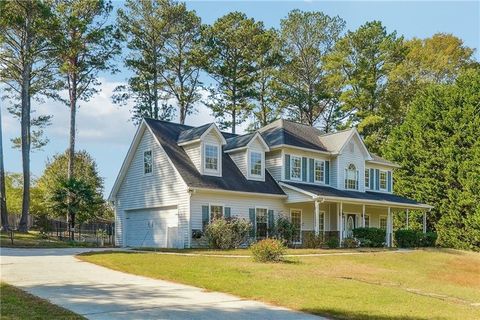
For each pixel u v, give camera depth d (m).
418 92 44.38
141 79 44.47
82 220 37.25
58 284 12.81
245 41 46.94
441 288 16.17
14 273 14.68
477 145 36.94
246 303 11.15
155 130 28.97
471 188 36.84
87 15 36.66
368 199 32.12
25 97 33.84
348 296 12.27
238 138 31.45
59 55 35.53
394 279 17.30
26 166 33.66
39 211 48.91
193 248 25.02
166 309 10.14
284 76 52.91
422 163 40.16
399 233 34.38
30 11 32.88
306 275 15.50
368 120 49.38
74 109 38.06
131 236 30.06
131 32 43.66
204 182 26.70
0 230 31.64
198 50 44.75
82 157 54.41
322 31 53.03
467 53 58.38
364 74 51.59
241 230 26.12
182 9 43.56
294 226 29.72
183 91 46.06
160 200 27.72
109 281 13.53
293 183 31.02
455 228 37.75
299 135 33.91
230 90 48.19
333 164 34.06
